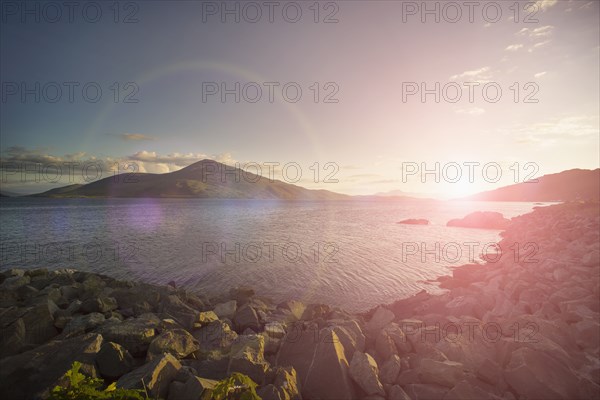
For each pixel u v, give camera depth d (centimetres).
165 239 4641
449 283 2331
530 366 793
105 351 831
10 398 707
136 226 6650
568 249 2527
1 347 973
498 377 811
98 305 1445
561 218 4684
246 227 6606
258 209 15825
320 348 884
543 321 1059
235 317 1403
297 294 2133
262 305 1678
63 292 1764
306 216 10781
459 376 809
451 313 1455
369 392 784
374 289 2233
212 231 5784
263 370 779
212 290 2239
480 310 1426
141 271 2747
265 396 688
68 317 1234
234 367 775
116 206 16688
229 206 18488
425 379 820
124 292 1656
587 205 5888
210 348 1027
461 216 11556
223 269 2789
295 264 2978
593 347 962
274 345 1006
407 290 2222
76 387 365
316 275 2597
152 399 624
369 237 5200
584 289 1423
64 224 6956
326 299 2033
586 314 1162
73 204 19150
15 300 1602
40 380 746
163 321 1140
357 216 11200
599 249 2217
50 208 14475
